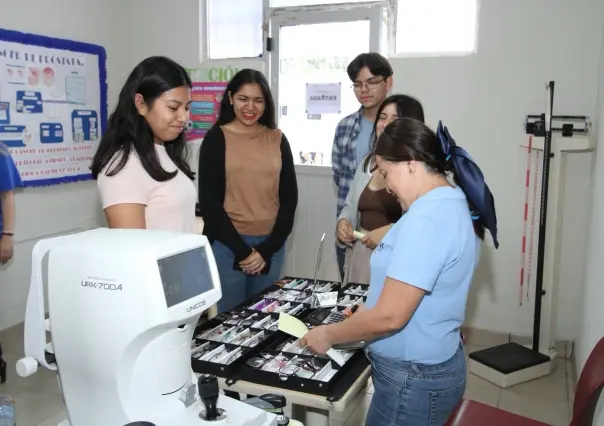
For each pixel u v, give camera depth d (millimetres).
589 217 2893
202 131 3957
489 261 3330
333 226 3691
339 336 1301
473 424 1513
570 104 3057
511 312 3334
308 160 3750
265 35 3729
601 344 1371
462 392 1374
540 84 3100
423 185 1283
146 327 836
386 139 1290
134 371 872
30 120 3355
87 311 866
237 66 3812
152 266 836
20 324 3420
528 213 3215
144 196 1440
